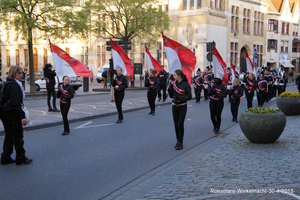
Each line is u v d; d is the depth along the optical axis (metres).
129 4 28.02
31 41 21.48
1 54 51.69
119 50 13.94
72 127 10.27
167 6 40.25
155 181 5.29
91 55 45.97
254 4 45.41
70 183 5.32
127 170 6.00
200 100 19.80
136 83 38.31
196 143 8.24
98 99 18.86
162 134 9.30
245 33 44.00
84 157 6.86
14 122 6.11
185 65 9.82
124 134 9.27
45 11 21.45
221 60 9.56
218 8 39.25
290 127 9.80
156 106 16.11
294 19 56.19
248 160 6.22
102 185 5.22
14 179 5.49
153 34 30.75
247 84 13.54
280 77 22.62
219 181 5.04
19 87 5.97
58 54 10.52
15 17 21.12
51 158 6.77
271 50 50.59
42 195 4.81
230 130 10.02
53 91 13.08
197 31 37.62
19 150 6.23
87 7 28.28
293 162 6.00
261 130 7.41
